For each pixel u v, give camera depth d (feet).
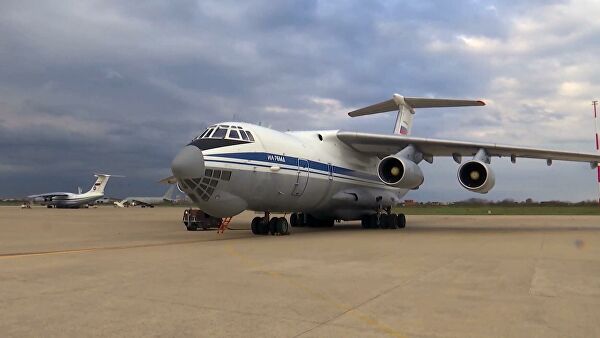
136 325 14.62
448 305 17.13
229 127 46.19
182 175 40.86
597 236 47.85
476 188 51.16
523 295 18.83
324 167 55.06
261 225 50.90
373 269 25.17
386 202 65.36
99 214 126.52
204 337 13.47
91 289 19.92
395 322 14.97
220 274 23.57
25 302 17.58
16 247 37.63
